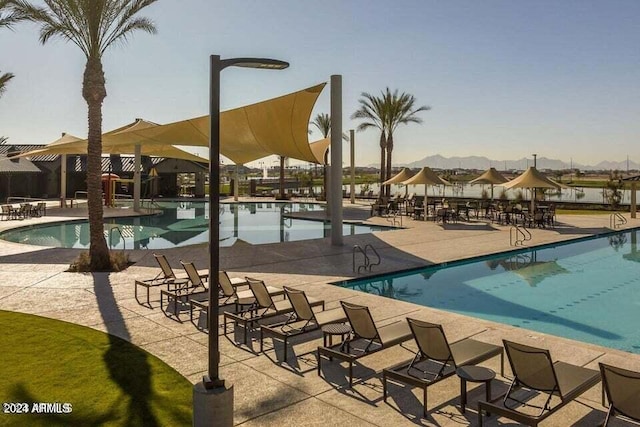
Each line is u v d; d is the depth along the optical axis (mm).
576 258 16203
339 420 4840
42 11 12914
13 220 25625
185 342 7113
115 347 6855
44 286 10891
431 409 5059
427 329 5270
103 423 4676
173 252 16016
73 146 28484
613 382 4117
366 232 22578
